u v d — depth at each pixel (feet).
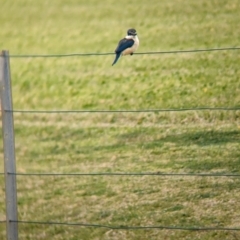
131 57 139.13
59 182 96.89
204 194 85.66
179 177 91.09
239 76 119.96
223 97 114.52
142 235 77.46
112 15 167.12
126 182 92.58
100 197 89.61
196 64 128.57
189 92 119.24
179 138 104.12
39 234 80.18
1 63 56.29
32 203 90.94
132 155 102.58
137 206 85.25
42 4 184.03
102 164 101.96
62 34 164.86
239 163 93.45
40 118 125.80
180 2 161.89
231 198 83.82
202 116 108.37
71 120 121.49
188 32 145.79
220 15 149.89
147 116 113.39
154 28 152.35
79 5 178.09
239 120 105.50
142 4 167.84
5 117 56.65
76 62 147.02
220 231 76.18
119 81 131.54
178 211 82.58
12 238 58.18
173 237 76.18
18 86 143.64
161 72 129.59
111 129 113.50
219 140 100.99
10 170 57.31
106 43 154.81
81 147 110.11
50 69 147.23
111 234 78.54
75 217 85.10
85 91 132.46
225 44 136.67
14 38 168.96
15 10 183.73
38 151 112.57
